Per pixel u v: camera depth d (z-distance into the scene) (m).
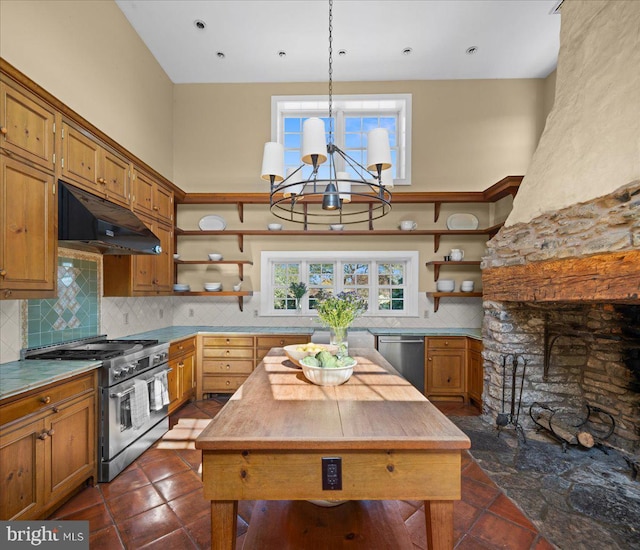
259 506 1.76
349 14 3.43
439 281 4.31
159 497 2.12
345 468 1.18
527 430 3.12
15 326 2.24
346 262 4.65
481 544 1.75
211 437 1.17
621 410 2.75
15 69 1.82
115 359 2.34
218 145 4.63
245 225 4.59
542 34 3.72
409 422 1.30
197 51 3.99
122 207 2.84
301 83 4.59
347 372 1.76
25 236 1.92
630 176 1.85
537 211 2.65
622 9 2.03
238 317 4.54
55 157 2.16
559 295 2.38
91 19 2.96
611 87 2.07
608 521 1.92
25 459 1.72
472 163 4.53
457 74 4.44
